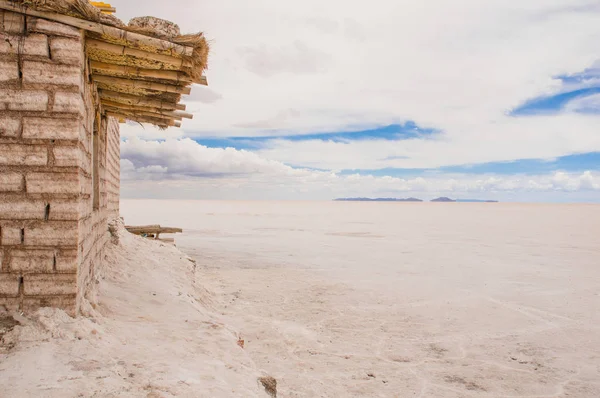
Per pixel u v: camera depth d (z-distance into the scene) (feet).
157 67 18.08
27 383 10.78
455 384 23.79
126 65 18.04
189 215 224.94
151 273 29.45
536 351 29.37
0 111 14.23
